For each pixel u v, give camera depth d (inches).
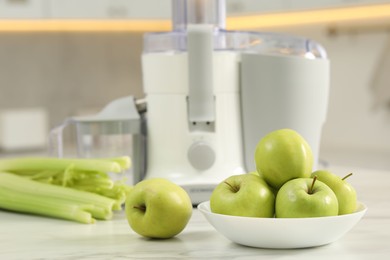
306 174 39.8
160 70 56.6
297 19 132.2
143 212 41.9
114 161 51.9
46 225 47.8
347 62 141.5
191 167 56.2
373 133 139.0
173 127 56.5
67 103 158.7
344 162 122.7
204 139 56.3
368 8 120.9
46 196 50.4
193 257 37.3
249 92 57.2
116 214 52.1
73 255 38.3
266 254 37.6
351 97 141.6
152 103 57.4
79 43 159.2
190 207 42.3
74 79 159.2
